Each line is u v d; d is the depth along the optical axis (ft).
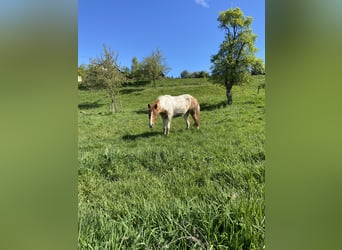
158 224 6.63
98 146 10.05
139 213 7.04
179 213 6.69
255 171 8.35
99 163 9.49
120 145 10.20
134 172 9.29
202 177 8.65
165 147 10.08
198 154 9.61
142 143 10.39
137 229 6.57
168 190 8.09
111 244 6.09
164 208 7.06
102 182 8.96
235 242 6.05
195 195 7.62
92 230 6.60
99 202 7.97
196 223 6.51
